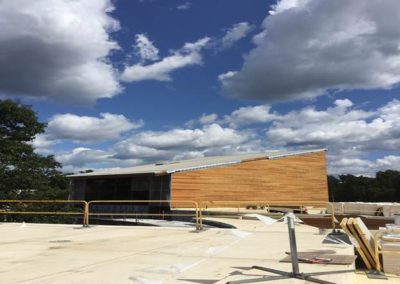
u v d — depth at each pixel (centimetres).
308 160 4572
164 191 3406
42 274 785
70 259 952
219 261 914
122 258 961
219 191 3706
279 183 4262
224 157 4797
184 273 783
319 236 1402
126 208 3616
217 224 2212
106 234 1503
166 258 957
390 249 791
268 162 4203
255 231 1603
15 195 3331
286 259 926
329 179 9475
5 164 3472
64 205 3728
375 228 1783
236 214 2833
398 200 8569
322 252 1018
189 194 3472
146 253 1036
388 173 8825
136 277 745
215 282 704
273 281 700
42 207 3450
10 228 1753
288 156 4394
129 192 3706
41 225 1878
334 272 769
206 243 1228
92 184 4031
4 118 3984
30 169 3609
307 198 4491
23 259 959
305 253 996
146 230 1647
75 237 1413
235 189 3850
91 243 1242
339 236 1373
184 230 1639
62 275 774
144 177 3603
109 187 3881
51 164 3906
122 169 4619
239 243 1231
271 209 2825
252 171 4034
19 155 3719
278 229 1703
